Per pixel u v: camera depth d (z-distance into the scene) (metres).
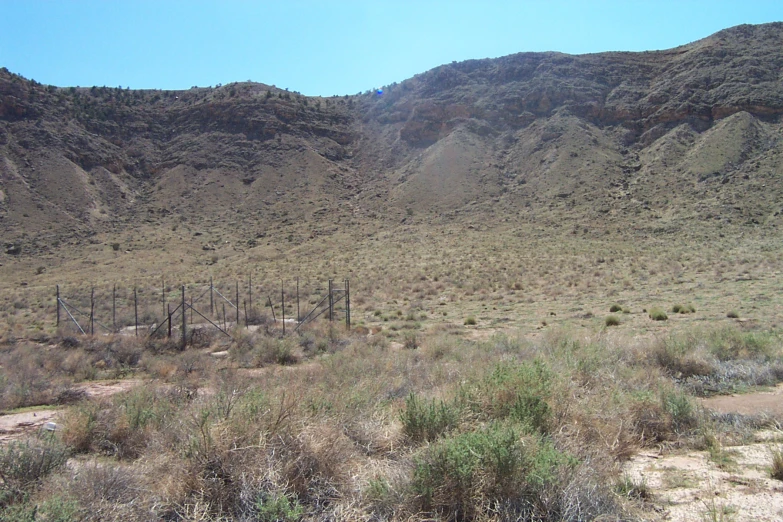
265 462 5.66
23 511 4.70
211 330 26.36
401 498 5.28
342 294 43.31
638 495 5.62
